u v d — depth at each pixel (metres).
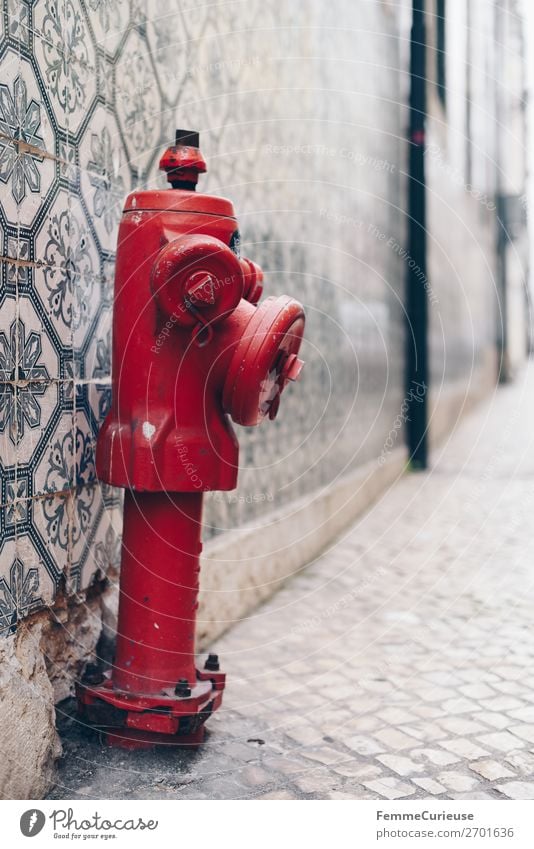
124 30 2.80
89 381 2.60
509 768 2.50
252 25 4.07
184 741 2.53
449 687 3.10
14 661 2.14
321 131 5.39
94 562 2.65
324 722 2.79
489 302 21.55
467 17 13.01
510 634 3.70
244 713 2.84
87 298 2.57
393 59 8.38
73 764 2.36
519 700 3.00
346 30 6.11
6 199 2.09
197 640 3.37
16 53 2.13
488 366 21.38
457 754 2.58
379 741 2.66
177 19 3.23
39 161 2.26
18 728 2.09
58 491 2.39
